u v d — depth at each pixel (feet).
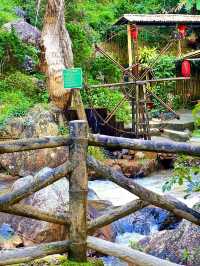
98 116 42.68
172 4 66.18
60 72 40.91
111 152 37.86
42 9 58.08
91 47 57.52
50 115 38.27
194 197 27.53
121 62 60.90
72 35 52.65
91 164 11.76
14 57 47.98
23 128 37.35
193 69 58.23
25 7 61.98
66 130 38.04
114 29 61.11
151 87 53.26
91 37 59.62
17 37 48.65
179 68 56.95
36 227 19.51
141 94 45.01
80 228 11.94
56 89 40.68
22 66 48.29
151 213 23.12
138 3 71.15
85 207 11.93
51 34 41.98
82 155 11.71
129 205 11.70
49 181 11.53
